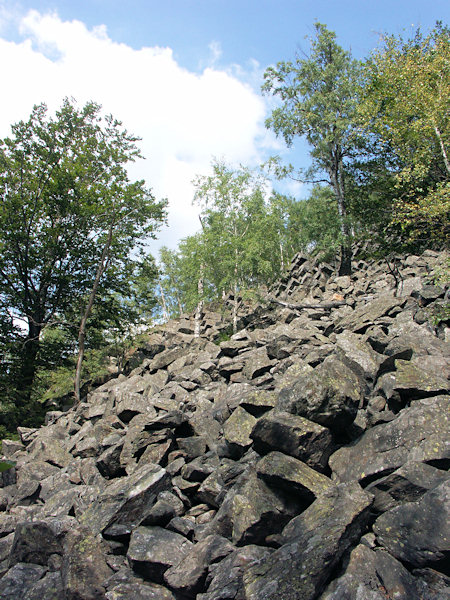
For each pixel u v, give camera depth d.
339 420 7.70
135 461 10.77
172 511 8.33
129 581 7.23
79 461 12.74
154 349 28.89
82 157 29.53
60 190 27.98
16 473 12.85
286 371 12.07
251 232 28.17
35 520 9.51
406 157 20.86
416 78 19.03
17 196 27.31
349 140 28.39
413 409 7.34
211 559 6.64
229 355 18.58
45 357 29.00
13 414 24.00
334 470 7.34
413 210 18.47
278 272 34.34
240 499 7.17
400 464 6.53
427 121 18.83
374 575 5.29
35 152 28.89
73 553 7.78
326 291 32.31
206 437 10.95
